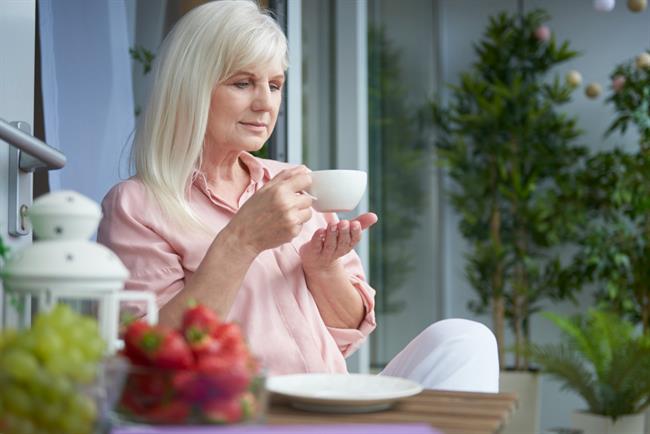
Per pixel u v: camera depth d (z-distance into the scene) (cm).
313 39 382
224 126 184
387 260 496
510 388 497
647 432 486
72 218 103
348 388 128
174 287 177
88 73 253
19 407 80
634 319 525
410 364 178
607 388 457
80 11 251
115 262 105
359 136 400
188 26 183
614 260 518
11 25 165
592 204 539
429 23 558
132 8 266
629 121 540
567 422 554
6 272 101
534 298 536
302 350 180
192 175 187
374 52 480
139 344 93
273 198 159
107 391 86
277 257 186
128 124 263
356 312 192
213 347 94
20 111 168
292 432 87
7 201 160
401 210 514
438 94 571
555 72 560
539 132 536
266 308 179
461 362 174
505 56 550
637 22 552
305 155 373
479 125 539
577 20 559
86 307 113
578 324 494
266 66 183
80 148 250
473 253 565
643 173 517
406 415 113
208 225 184
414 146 533
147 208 181
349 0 400
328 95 397
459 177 548
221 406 91
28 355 82
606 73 554
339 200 161
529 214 534
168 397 90
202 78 181
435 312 552
